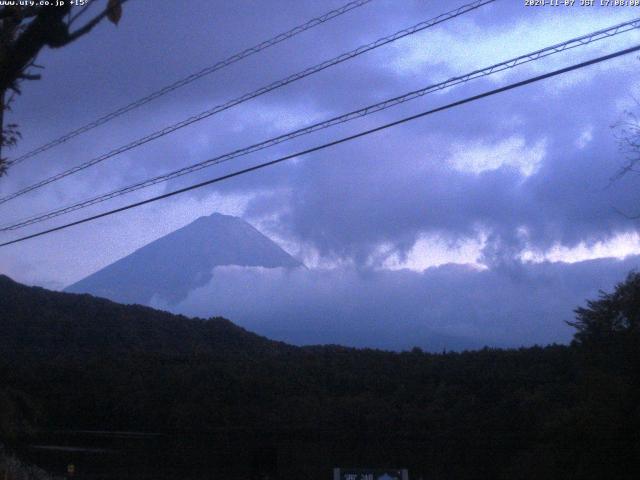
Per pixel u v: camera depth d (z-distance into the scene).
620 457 21.91
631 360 23.78
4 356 40.22
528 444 25.47
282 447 29.00
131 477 28.27
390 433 28.02
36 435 29.75
